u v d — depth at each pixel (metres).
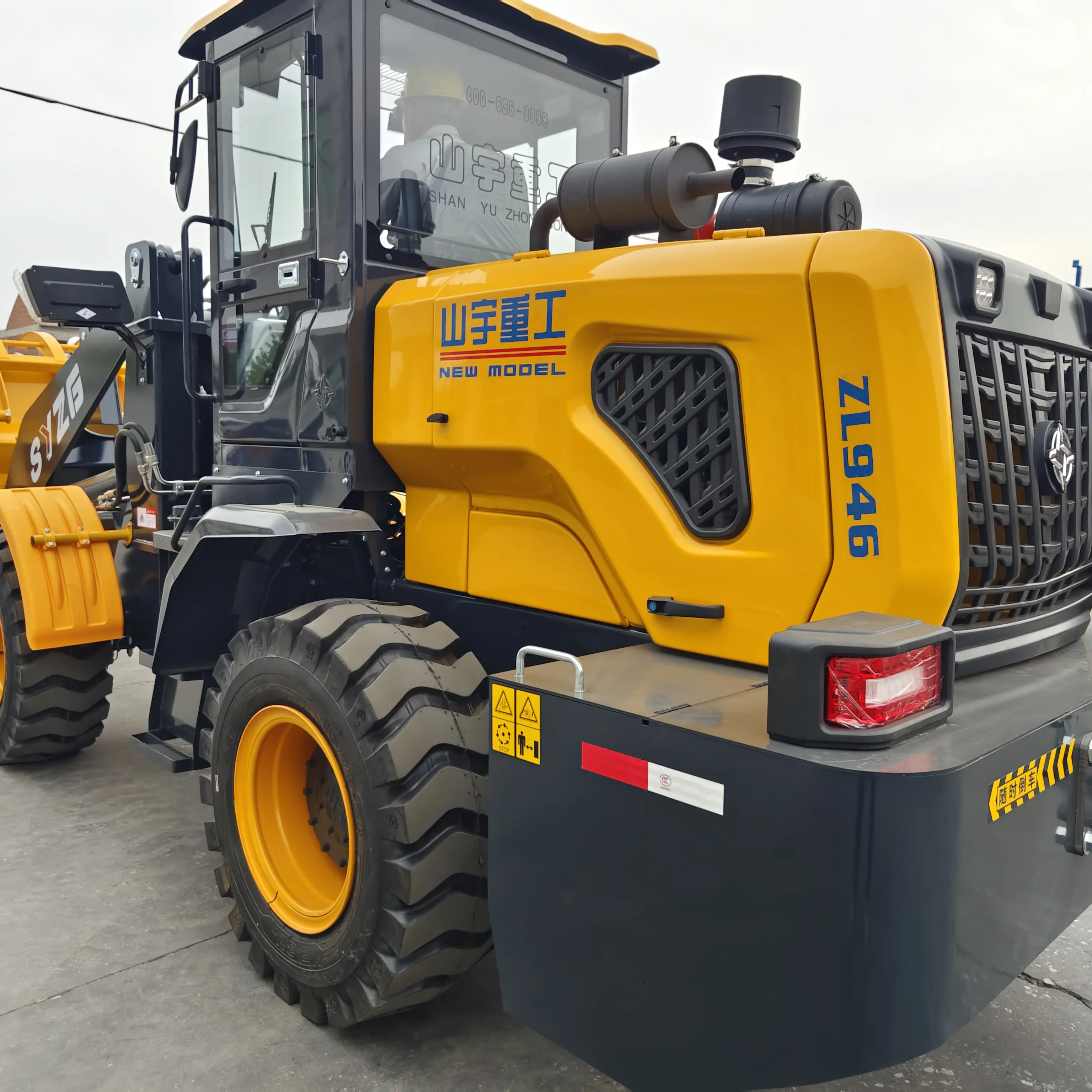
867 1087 2.31
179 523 3.12
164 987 2.65
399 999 2.23
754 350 1.95
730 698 1.78
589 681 1.90
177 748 3.65
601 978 1.78
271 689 2.44
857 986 1.46
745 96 2.92
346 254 2.72
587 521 2.26
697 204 2.32
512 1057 2.37
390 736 2.18
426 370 2.58
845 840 1.44
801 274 1.86
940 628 1.64
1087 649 2.31
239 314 3.18
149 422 3.86
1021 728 1.70
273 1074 2.30
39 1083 2.25
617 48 3.25
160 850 3.51
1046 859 1.79
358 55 2.65
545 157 3.22
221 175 3.19
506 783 1.91
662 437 2.13
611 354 2.21
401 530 3.08
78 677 4.10
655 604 2.11
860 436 1.83
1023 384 2.01
